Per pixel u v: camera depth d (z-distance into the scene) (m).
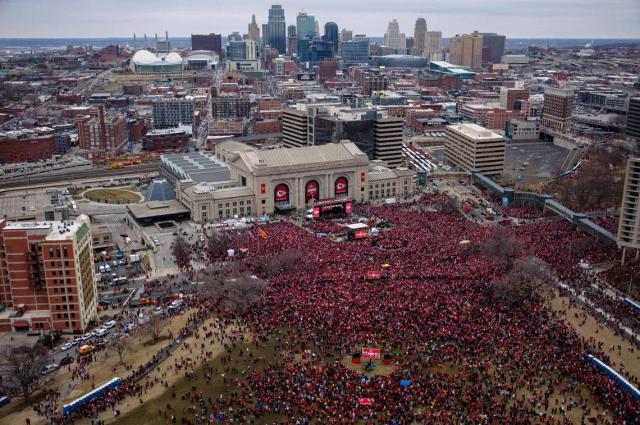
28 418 152.38
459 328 186.00
